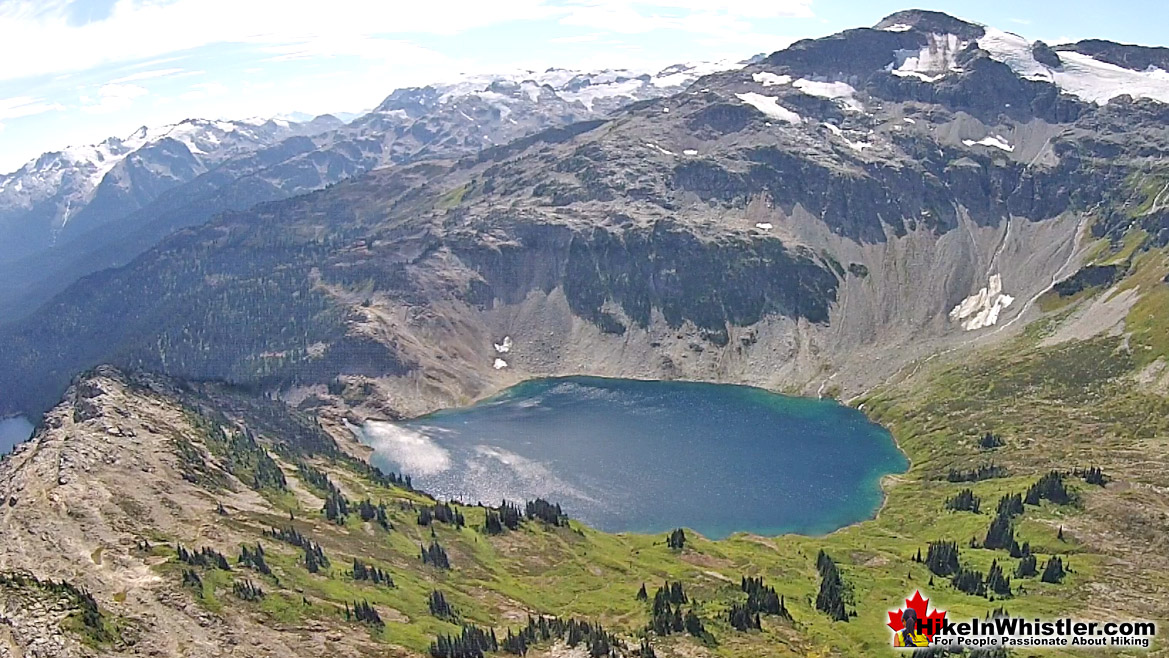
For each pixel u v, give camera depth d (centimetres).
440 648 12812
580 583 18400
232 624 12262
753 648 14962
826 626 16388
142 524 15875
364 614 13538
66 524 15050
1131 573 18000
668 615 15738
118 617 11788
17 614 11169
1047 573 18100
